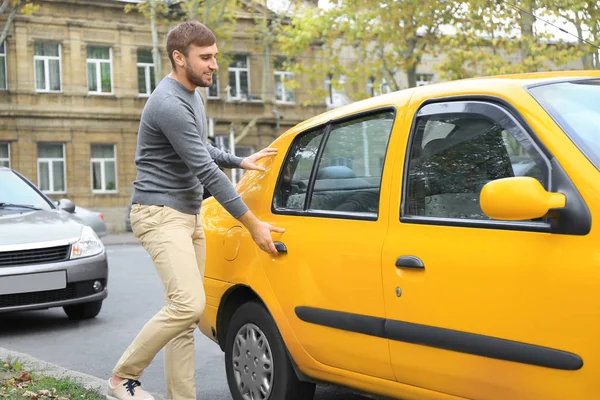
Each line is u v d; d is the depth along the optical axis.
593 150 3.22
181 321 4.34
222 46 35.31
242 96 39.69
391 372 3.77
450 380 3.48
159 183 4.42
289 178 4.68
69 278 8.27
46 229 8.47
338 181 4.30
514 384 3.23
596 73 3.83
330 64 31.78
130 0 36.94
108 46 36.81
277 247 4.44
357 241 3.97
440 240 3.57
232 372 4.87
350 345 3.97
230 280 4.80
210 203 5.44
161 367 6.73
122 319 9.06
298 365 4.36
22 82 34.97
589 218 3.05
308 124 4.72
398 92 4.18
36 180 35.44
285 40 31.97
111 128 36.84
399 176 3.89
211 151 4.97
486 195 3.13
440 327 3.50
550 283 3.11
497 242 3.34
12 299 8.03
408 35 27.78
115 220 36.72
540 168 3.29
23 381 5.56
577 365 3.01
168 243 4.38
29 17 35.03
